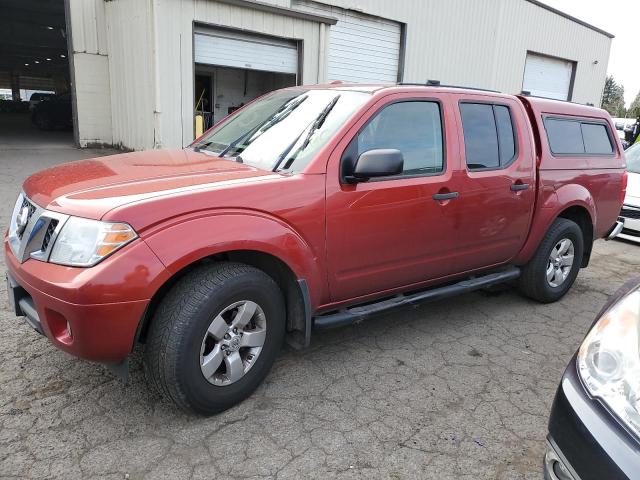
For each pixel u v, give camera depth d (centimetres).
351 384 338
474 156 402
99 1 1362
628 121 1895
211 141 412
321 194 314
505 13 1933
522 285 498
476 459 271
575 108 515
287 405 311
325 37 1381
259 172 318
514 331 437
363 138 338
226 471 253
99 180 297
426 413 310
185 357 269
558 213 471
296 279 310
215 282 278
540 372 368
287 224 302
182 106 1182
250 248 284
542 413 317
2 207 719
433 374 356
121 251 249
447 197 377
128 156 376
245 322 296
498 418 309
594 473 180
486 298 517
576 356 219
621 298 238
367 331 423
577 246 509
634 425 177
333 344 396
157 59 1120
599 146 534
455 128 388
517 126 441
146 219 257
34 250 272
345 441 279
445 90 393
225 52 1243
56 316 261
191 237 265
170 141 1180
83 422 283
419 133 370
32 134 1788
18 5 2006
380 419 301
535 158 452
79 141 1425
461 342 410
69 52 1368
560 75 2311
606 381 194
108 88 1427
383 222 345
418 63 1719
